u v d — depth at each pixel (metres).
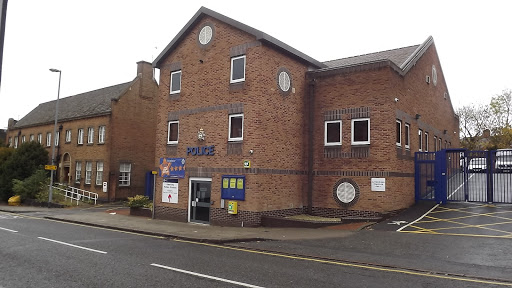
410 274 7.73
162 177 18.83
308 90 17.94
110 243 11.61
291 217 16.08
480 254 9.38
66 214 21.27
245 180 15.39
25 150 31.72
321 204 17.02
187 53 18.31
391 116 15.78
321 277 7.41
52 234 13.45
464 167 17.42
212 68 17.11
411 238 11.67
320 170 17.20
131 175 30.06
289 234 13.14
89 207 26.00
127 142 29.97
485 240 10.92
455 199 17.62
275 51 16.31
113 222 17.34
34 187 28.59
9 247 10.60
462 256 9.26
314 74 17.81
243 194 15.34
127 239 12.61
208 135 16.91
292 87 17.19
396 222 14.45
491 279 7.30
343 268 8.24
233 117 16.22
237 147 15.77
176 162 18.16
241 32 16.14
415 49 20.70
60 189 29.31
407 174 17.22
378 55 22.06
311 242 11.62
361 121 16.38
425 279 7.32
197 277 7.32
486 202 16.70
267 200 15.50
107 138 29.00
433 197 17.67
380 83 15.93
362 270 8.06
